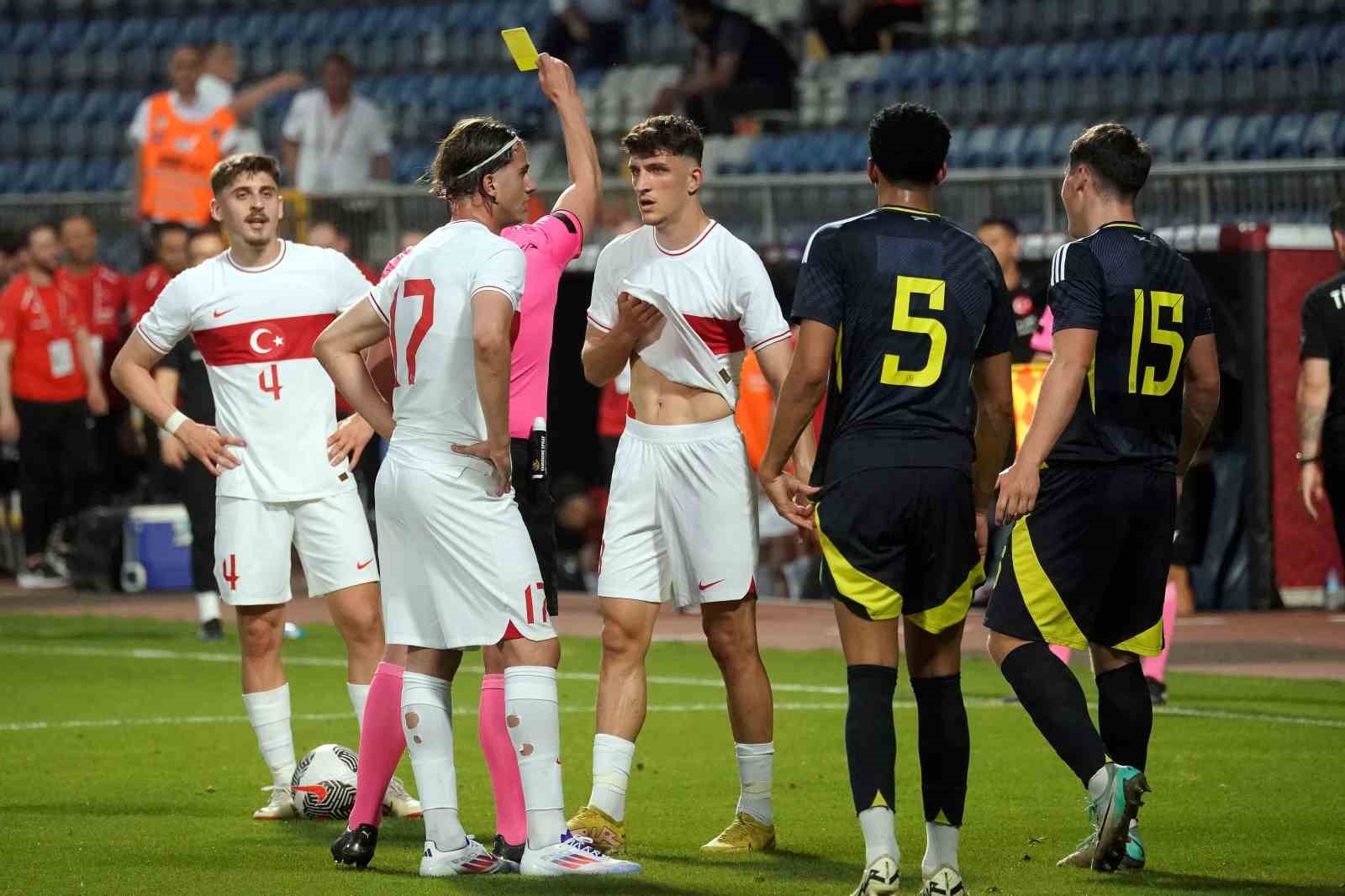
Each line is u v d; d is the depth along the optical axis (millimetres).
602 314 23000
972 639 45188
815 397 19031
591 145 23562
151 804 25312
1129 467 20531
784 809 24812
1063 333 20094
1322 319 30828
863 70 73812
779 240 57406
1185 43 68125
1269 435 49719
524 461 21531
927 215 19344
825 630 47031
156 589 58688
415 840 22906
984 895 19234
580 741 30734
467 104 81000
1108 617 21312
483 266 19734
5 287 62500
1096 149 21047
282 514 24906
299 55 87562
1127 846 20531
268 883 19906
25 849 22047
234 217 24938
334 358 20719
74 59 90938
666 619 50906
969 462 19141
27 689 37625
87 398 59438
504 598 19969
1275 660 40062
